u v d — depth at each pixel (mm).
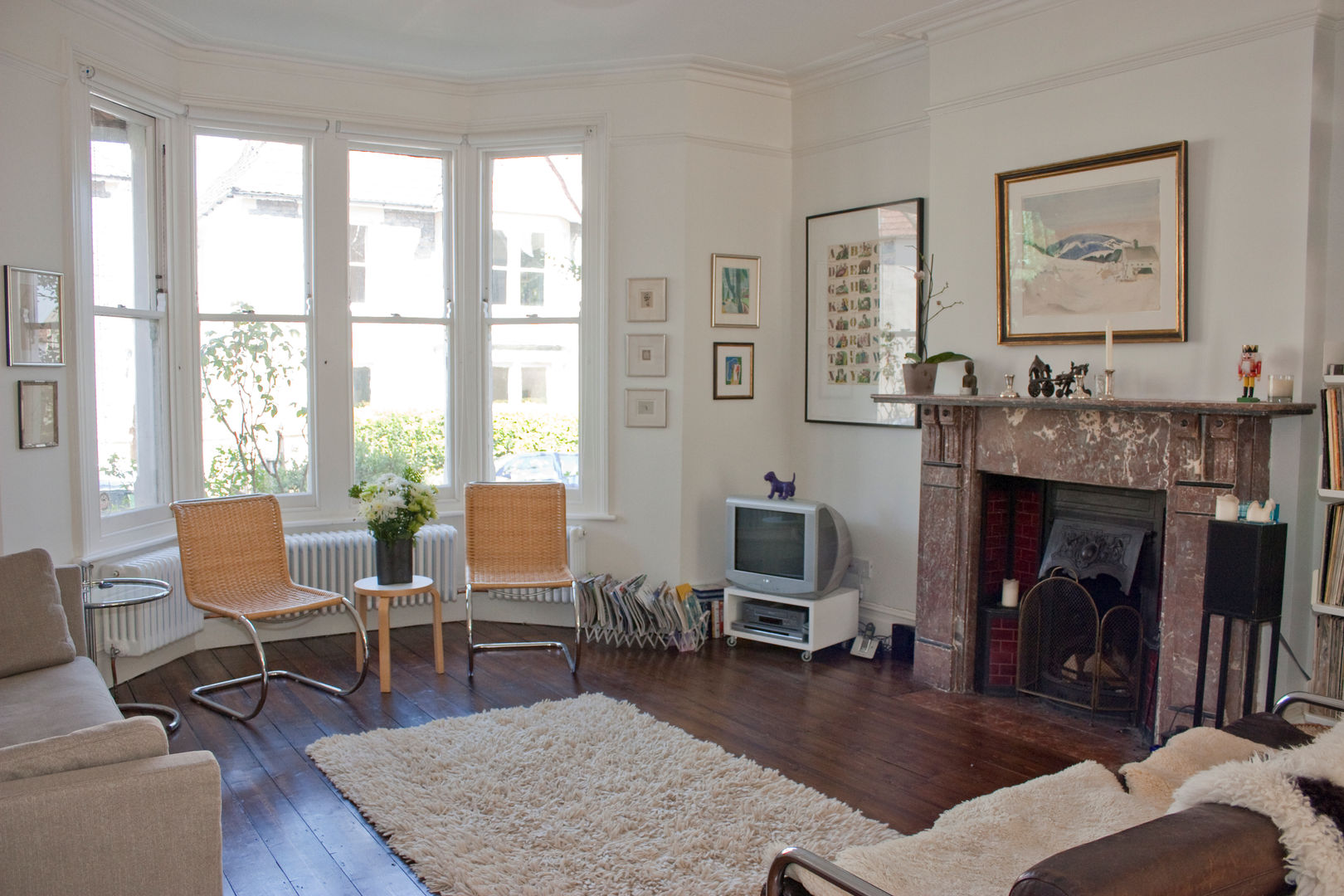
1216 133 3240
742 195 5082
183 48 4523
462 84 5102
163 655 4359
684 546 5043
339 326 4973
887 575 4766
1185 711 3248
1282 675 3170
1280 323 3102
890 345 4664
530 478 5305
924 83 4465
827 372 5039
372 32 4414
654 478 5059
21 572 3105
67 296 3871
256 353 4855
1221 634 3143
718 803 2920
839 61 4762
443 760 3232
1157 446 3344
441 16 4195
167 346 4543
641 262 4996
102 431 4176
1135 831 1394
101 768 1828
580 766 3199
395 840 2695
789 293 5258
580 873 2510
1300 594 3148
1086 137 3623
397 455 5199
